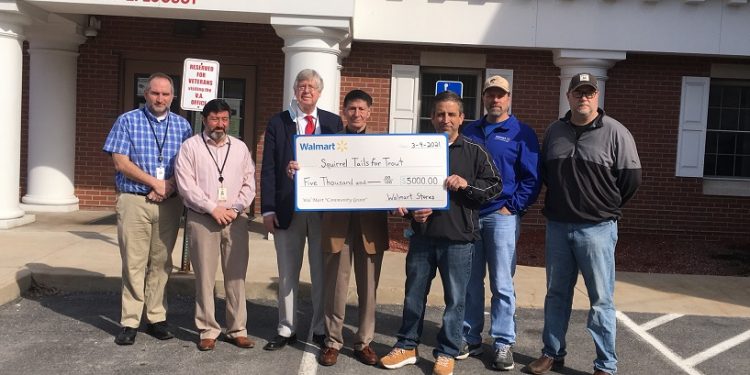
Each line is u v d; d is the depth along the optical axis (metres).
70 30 10.82
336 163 5.10
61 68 11.13
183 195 5.38
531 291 7.45
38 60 11.02
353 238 5.26
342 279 5.24
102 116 11.50
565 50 10.57
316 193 5.10
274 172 5.45
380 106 11.30
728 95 11.64
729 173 11.75
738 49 10.58
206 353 5.49
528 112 11.35
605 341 5.05
